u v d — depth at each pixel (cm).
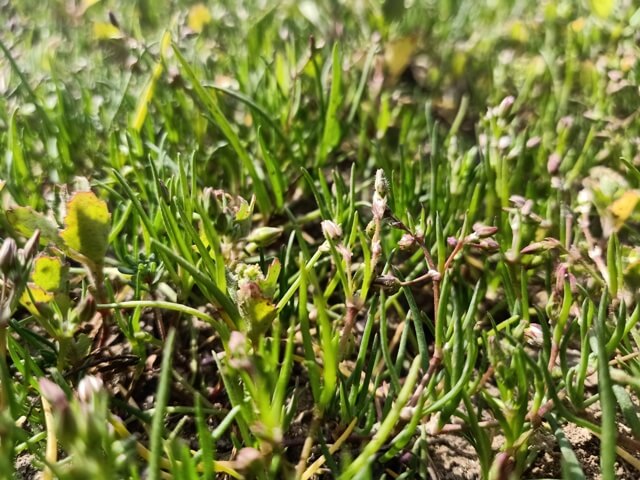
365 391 9
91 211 9
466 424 9
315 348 10
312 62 15
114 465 6
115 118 15
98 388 6
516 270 11
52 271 8
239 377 8
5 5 22
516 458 8
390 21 20
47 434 8
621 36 18
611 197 11
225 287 9
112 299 10
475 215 13
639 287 10
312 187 11
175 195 11
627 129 15
